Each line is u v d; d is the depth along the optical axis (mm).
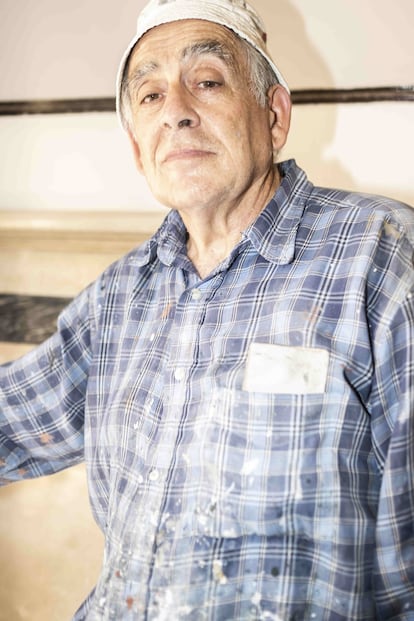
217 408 913
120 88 1126
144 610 902
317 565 853
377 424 888
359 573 849
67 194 1649
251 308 957
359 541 853
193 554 880
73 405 1211
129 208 1614
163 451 945
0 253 1651
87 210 1637
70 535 1603
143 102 1045
